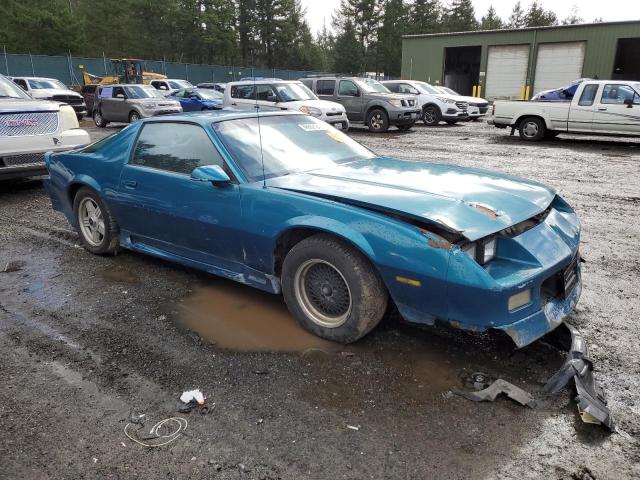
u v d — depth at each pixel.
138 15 65.56
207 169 3.49
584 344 2.99
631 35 30.72
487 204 3.06
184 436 2.49
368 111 17.17
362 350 3.23
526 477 2.19
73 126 8.05
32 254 5.17
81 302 4.02
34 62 36.75
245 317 3.71
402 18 80.19
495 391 2.72
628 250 5.18
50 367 3.11
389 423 2.55
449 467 2.26
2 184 8.84
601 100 13.35
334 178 3.58
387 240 2.90
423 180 3.50
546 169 9.95
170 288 4.25
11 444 2.45
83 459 2.35
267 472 2.25
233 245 3.69
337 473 2.24
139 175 4.30
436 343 3.29
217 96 21.17
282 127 4.25
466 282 2.68
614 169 9.95
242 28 69.62
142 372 3.04
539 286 2.84
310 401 2.73
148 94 19.52
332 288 3.26
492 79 36.16
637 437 2.42
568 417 2.56
